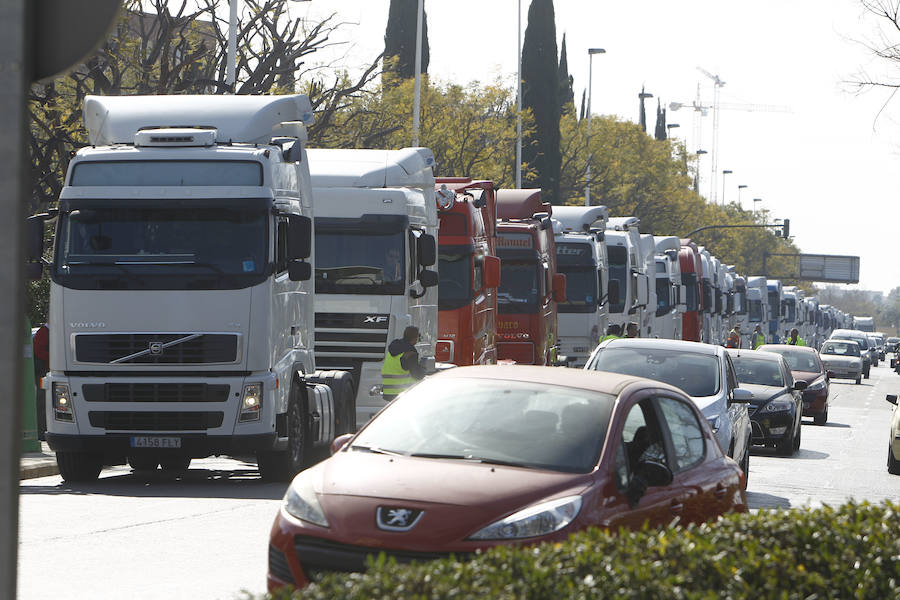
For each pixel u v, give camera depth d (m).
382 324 61.50
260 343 47.38
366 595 14.66
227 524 38.25
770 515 20.08
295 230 48.44
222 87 94.44
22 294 9.84
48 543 34.38
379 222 61.66
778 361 80.81
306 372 53.28
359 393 61.81
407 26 190.12
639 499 24.44
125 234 47.47
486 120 177.12
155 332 47.16
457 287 72.19
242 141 50.66
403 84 164.75
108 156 48.06
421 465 24.23
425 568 15.74
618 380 27.47
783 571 17.14
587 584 15.56
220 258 47.22
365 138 124.50
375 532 22.25
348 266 61.69
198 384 47.28
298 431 52.06
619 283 111.50
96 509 41.38
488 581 15.45
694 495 26.41
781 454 75.88
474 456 24.80
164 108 51.38
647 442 26.20
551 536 22.27
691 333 151.25
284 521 23.27
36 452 58.09
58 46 10.66
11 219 9.80
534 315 86.81
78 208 47.62
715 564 16.75
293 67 103.69
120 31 88.19
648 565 16.30
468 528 22.16
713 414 50.06
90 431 47.53
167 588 28.41
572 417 25.64
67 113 84.44
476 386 27.12
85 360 47.34
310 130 106.50
